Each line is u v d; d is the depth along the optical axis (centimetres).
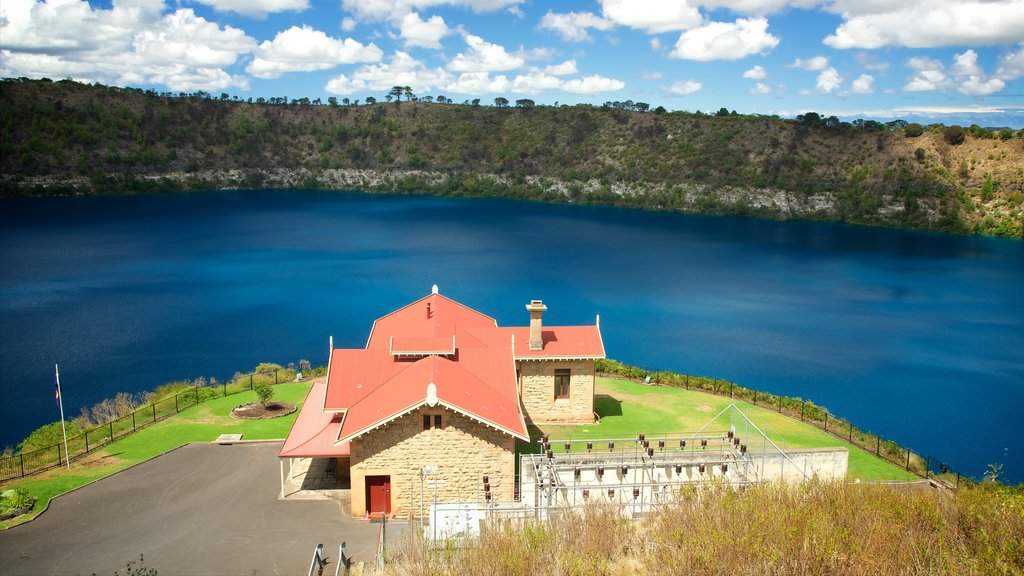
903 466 4750
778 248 17500
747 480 3625
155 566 3291
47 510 3816
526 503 3762
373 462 3769
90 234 17300
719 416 5538
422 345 4434
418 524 3544
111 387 7212
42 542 3484
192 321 9938
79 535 3556
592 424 5262
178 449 4681
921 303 12238
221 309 10675
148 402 5981
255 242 17062
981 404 7488
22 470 4266
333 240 17662
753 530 2417
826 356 9025
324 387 4875
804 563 2180
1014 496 2847
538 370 5231
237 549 3456
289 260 14950
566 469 3825
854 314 11356
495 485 3831
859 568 2170
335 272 13800
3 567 3247
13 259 14188
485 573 2414
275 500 3975
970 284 13838
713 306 11700
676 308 11494
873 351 9331
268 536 3584
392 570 2891
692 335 9875
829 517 2559
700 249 17275
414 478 3794
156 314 10281
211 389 6050
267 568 3297
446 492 3822
